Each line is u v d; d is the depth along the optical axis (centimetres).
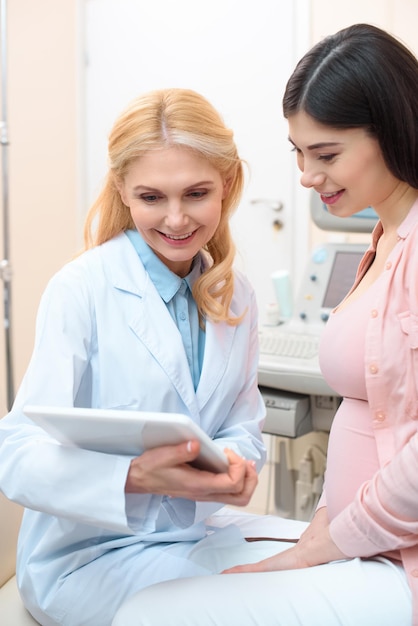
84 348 117
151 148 108
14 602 125
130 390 118
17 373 334
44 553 118
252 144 324
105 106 355
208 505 115
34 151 336
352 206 103
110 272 122
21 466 103
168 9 335
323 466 222
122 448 98
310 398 207
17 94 324
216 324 129
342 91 95
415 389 96
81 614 113
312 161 102
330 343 106
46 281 350
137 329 119
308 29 305
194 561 114
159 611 94
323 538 99
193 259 132
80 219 365
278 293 237
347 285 222
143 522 103
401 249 100
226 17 323
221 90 328
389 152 98
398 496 90
